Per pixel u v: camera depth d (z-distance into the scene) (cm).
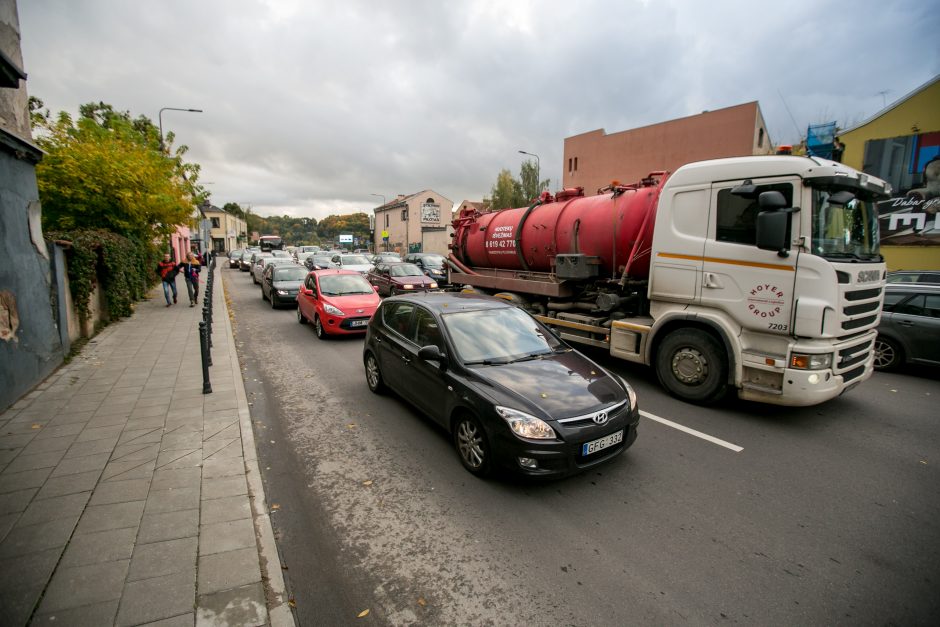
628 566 311
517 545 334
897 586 292
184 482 405
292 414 594
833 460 458
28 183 678
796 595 285
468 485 417
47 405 592
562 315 809
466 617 270
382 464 457
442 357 471
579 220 789
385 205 6588
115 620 258
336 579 302
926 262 1224
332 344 1022
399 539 343
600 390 432
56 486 396
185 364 796
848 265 494
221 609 268
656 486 411
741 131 2939
